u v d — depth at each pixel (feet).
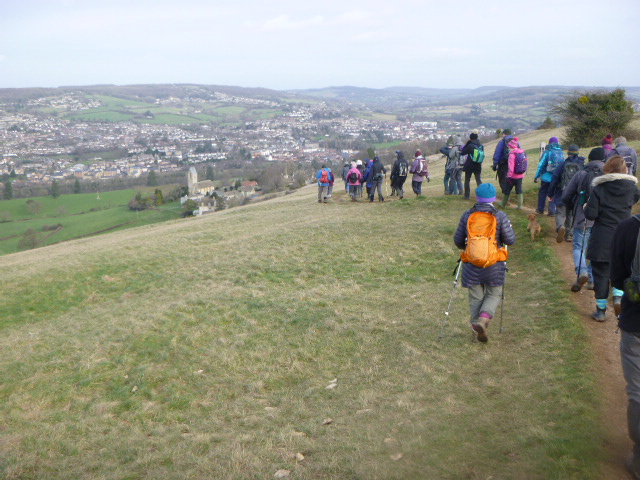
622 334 10.71
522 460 11.19
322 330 23.35
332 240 41.06
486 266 17.40
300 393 17.71
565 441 11.57
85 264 44.75
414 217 43.78
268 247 41.86
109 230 260.62
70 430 16.51
